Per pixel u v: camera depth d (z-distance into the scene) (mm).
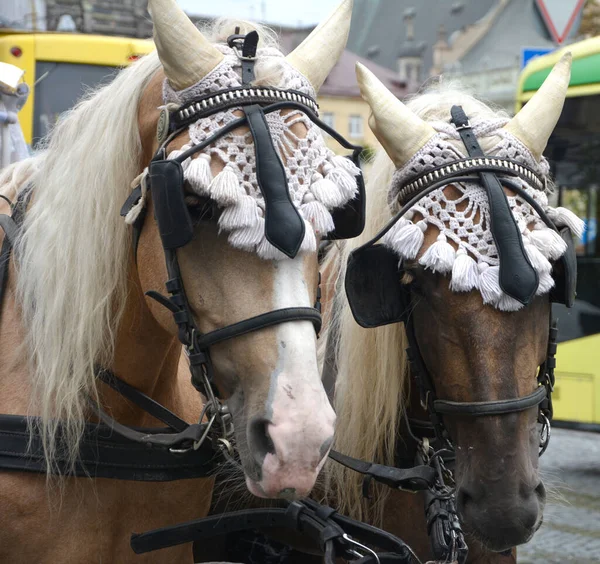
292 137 1664
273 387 1547
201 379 1695
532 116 2080
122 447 1941
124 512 1998
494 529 1863
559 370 6418
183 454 1993
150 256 1806
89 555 1930
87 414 1938
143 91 1908
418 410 2305
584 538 4559
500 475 1865
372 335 2279
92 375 1873
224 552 2750
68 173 1932
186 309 1690
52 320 1878
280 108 1678
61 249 1890
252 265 1611
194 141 1671
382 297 2078
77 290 1870
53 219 1922
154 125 1839
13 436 1881
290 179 1629
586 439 7023
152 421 2078
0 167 2830
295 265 1618
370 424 2293
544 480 2684
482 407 1886
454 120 2098
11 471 1880
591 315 6289
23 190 2109
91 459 1913
